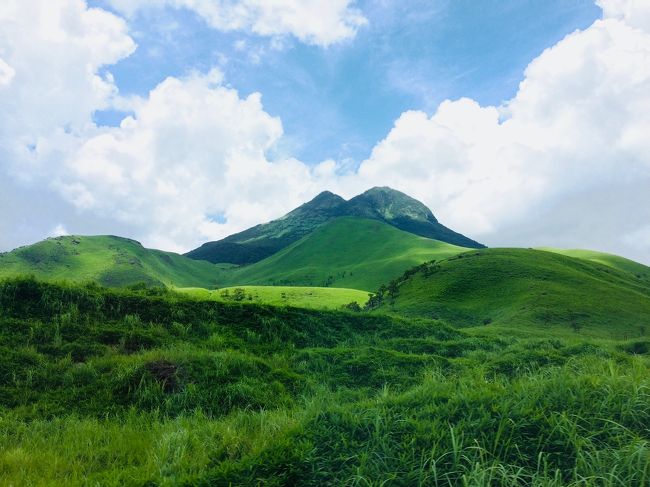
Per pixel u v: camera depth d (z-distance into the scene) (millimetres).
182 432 6223
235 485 4441
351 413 5586
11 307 14180
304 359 15133
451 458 4480
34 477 5328
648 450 4156
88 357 12602
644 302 66875
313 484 4426
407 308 71000
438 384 6766
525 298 66250
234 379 11445
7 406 9375
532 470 4285
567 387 5543
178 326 16375
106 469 5551
